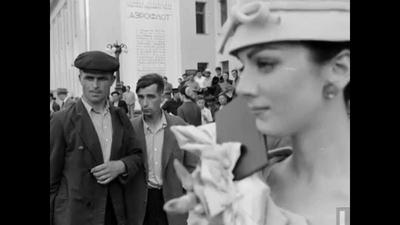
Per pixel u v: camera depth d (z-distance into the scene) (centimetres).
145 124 204
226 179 140
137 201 205
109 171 198
